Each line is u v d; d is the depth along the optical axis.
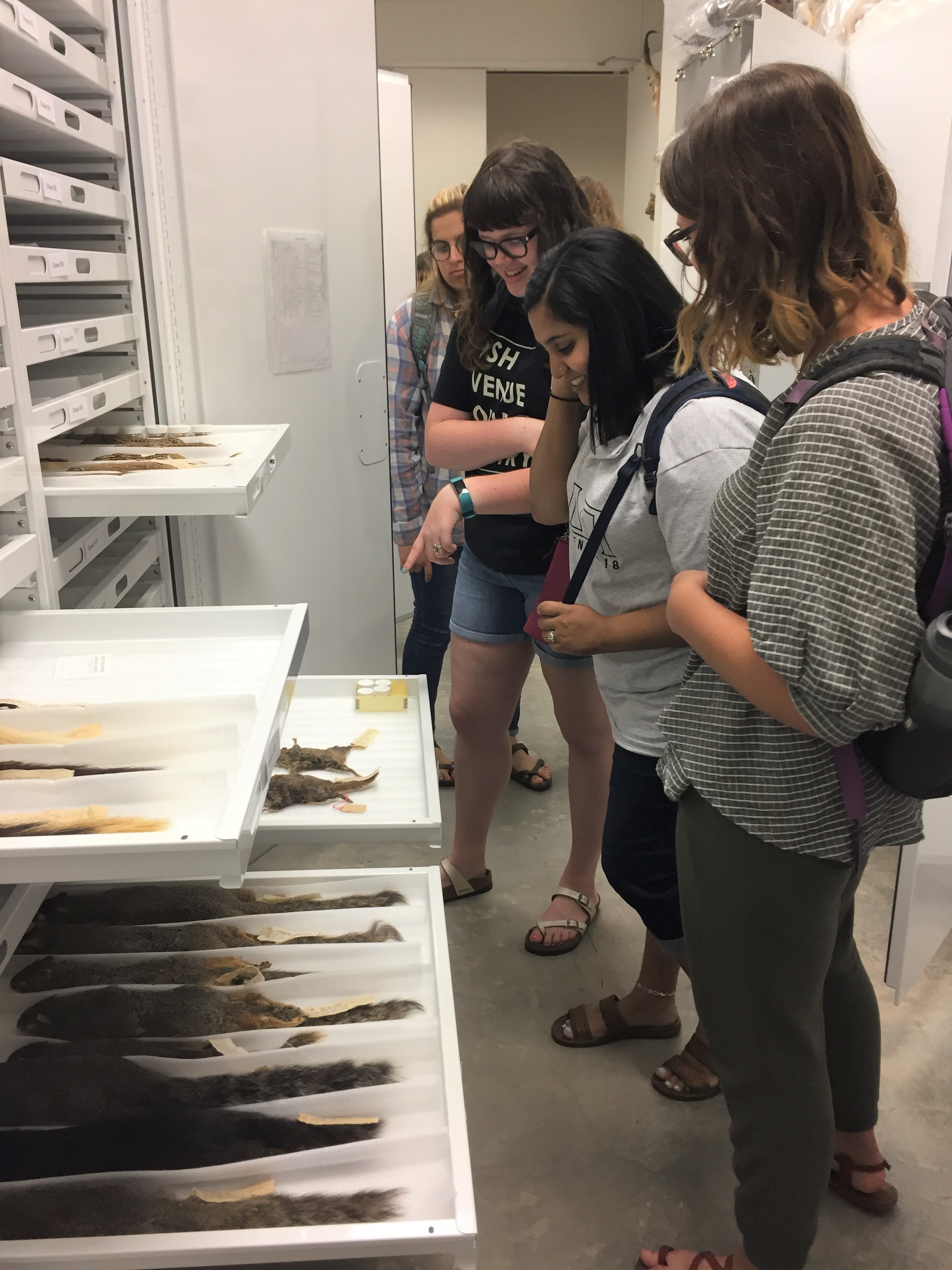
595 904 2.15
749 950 1.06
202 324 1.92
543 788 2.76
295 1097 1.07
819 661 0.82
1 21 1.17
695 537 1.19
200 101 1.82
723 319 0.91
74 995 1.18
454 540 1.95
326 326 2.26
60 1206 0.93
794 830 0.99
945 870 1.90
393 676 1.78
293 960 1.25
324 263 2.22
